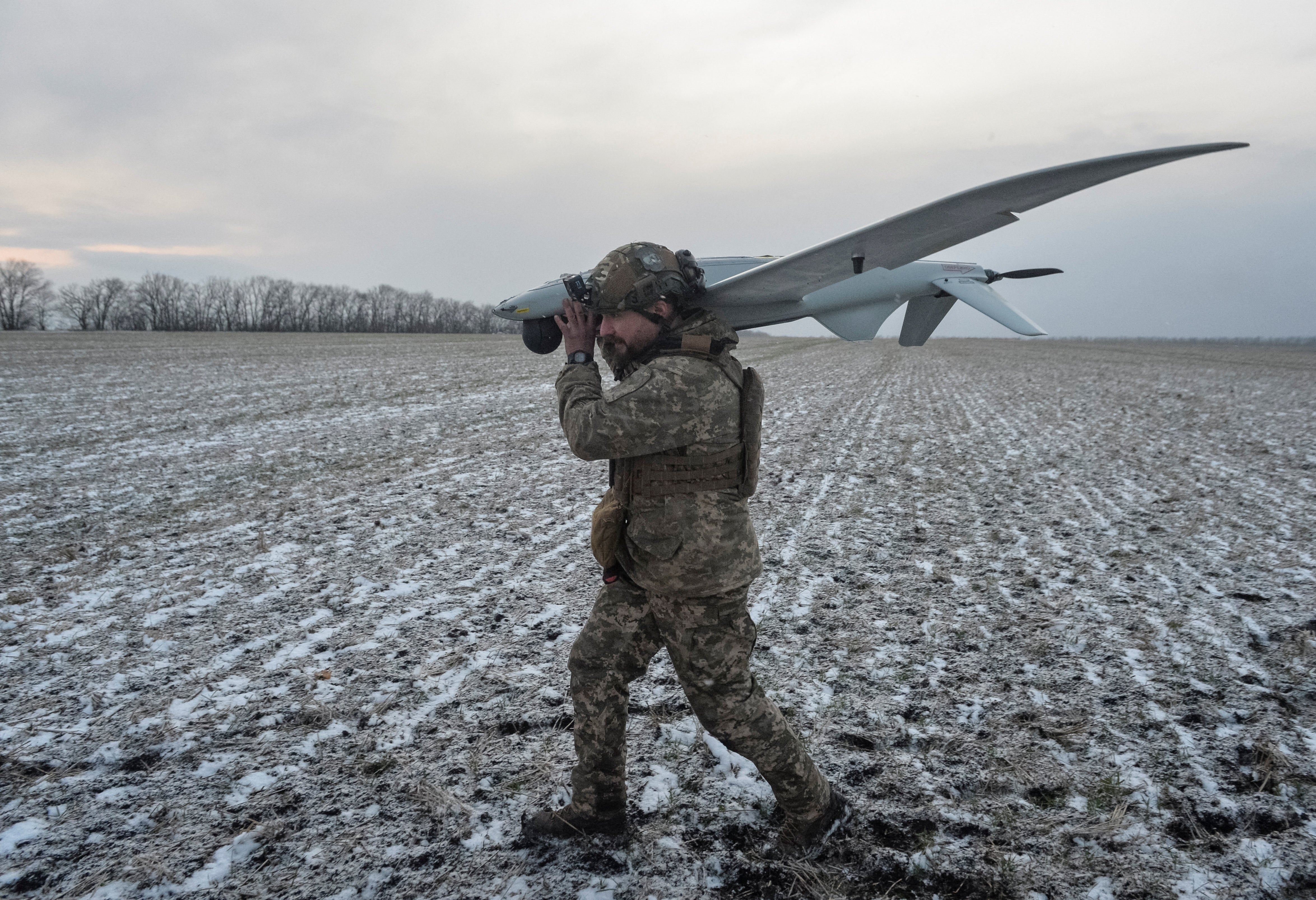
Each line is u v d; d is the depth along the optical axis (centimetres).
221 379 1639
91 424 993
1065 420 1270
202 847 205
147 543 501
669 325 192
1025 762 250
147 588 416
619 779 202
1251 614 390
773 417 1262
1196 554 504
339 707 285
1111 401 1603
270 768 244
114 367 1842
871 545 524
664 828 214
